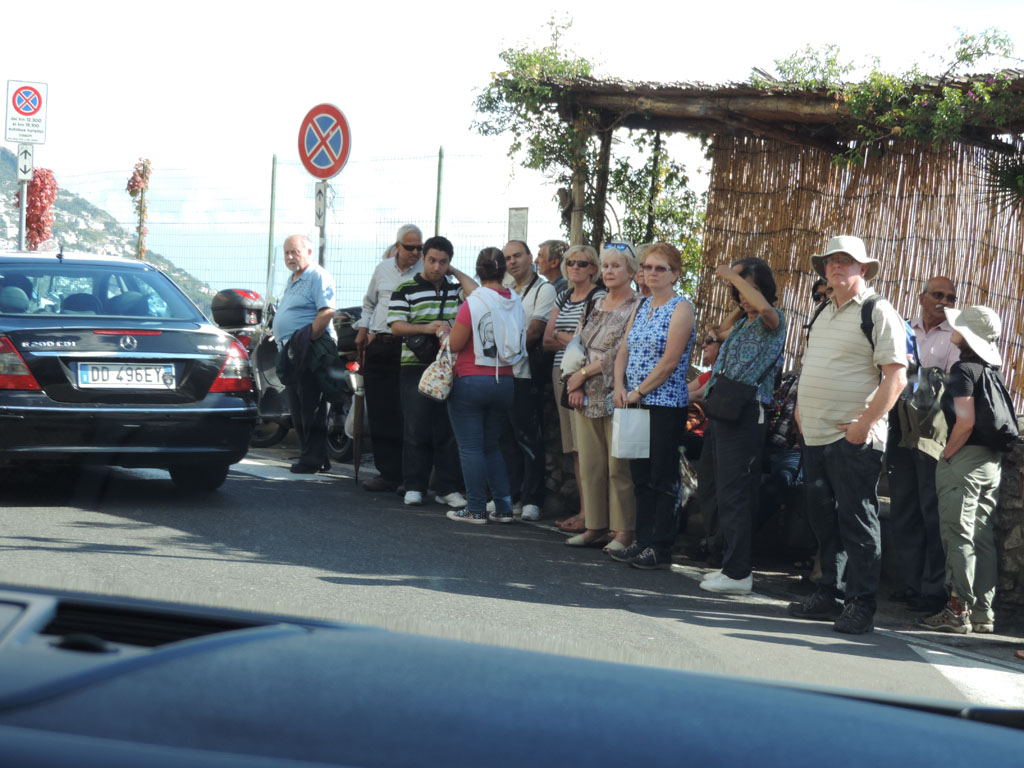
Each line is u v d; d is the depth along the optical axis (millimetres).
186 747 545
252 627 972
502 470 7504
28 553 5391
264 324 10578
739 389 5930
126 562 5375
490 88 10398
